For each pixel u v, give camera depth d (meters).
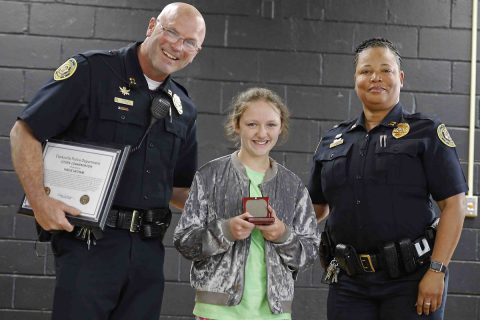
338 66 4.07
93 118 2.45
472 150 4.05
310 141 4.04
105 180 2.32
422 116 2.77
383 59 2.77
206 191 2.47
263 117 2.46
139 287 2.48
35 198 2.30
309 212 2.54
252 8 4.05
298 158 4.03
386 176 2.70
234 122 2.55
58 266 2.42
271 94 2.53
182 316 3.92
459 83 4.10
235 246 2.39
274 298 2.36
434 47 4.11
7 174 3.88
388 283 2.67
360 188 2.73
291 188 2.52
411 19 4.11
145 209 2.48
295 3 4.07
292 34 4.06
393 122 2.78
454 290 4.00
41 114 2.36
